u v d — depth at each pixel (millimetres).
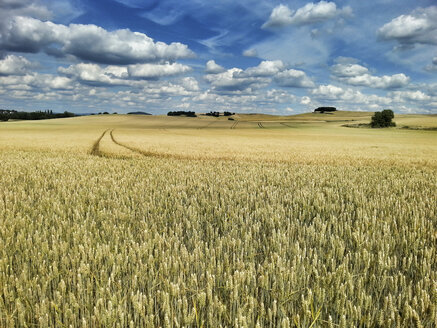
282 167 14992
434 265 3266
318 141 49781
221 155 23844
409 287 2494
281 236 3820
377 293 2691
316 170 13523
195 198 6254
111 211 5340
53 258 3170
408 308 2197
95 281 2820
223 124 125500
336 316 2414
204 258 3242
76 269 2998
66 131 73875
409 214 5254
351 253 3467
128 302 2541
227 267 2920
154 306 2555
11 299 2387
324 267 2844
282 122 140250
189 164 15336
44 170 11539
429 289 2598
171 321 2273
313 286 2705
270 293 2602
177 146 32625
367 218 4629
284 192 7586
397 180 10172
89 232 3723
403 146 38594
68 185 7926
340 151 28953
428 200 6434
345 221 4879
